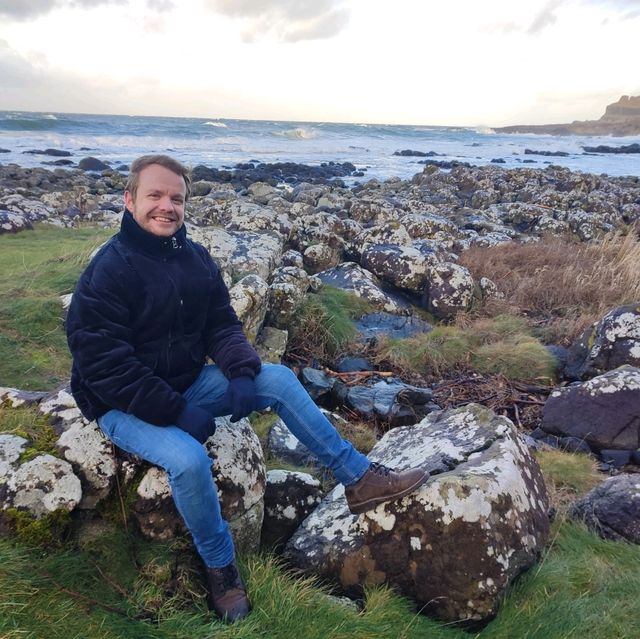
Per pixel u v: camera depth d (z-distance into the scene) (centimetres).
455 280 944
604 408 580
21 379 520
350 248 1107
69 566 268
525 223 2016
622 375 596
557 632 282
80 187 2064
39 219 1253
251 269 807
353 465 297
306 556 326
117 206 1766
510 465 324
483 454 336
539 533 327
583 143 10569
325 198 2016
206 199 1856
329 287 899
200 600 281
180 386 297
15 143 4850
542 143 10031
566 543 364
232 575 280
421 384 714
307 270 1040
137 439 271
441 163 4772
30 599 247
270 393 293
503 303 982
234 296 646
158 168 276
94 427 308
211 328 313
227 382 305
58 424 322
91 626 247
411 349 768
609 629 289
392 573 303
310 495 367
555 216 2014
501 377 734
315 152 5922
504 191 2766
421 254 995
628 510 396
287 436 497
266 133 8062
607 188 2934
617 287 1018
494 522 292
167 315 280
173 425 273
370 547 308
